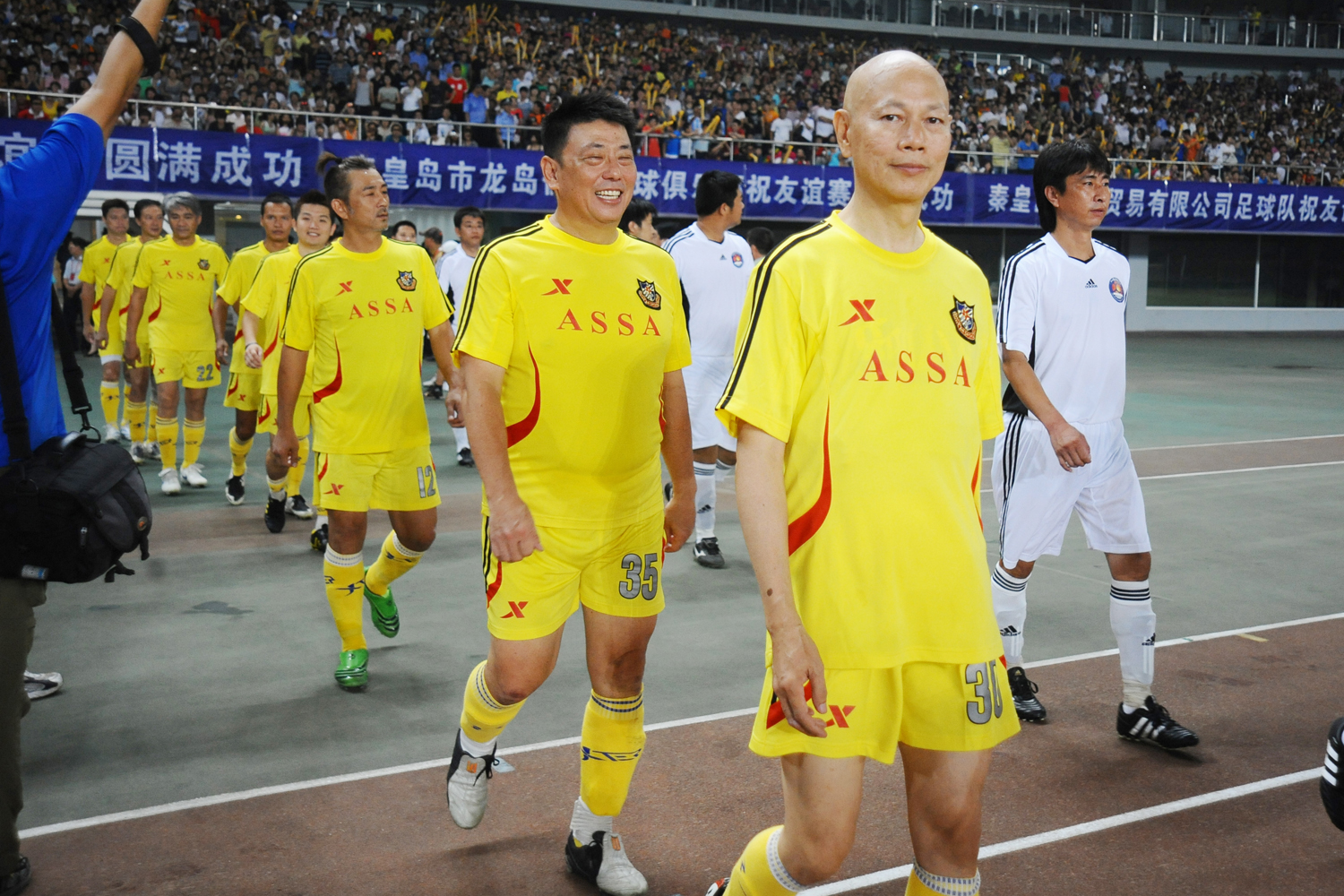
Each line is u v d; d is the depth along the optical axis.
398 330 4.16
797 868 2.09
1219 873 2.92
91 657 4.56
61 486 2.38
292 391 4.36
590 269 2.71
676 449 2.96
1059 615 5.35
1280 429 11.55
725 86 24.69
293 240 9.80
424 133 18.73
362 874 2.88
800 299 1.98
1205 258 26.97
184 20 19.95
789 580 1.92
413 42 21.83
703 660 4.61
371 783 3.42
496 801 3.31
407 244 4.44
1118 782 3.49
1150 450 10.23
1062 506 3.83
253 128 17.25
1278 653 4.77
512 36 23.84
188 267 7.93
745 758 3.63
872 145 1.98
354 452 4.12
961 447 2.06
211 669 4.43
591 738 2.81
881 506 1.99
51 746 3.66
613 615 2.78
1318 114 30.22
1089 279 3.74
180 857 2.95
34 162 2.39
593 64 23.84
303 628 4.97
